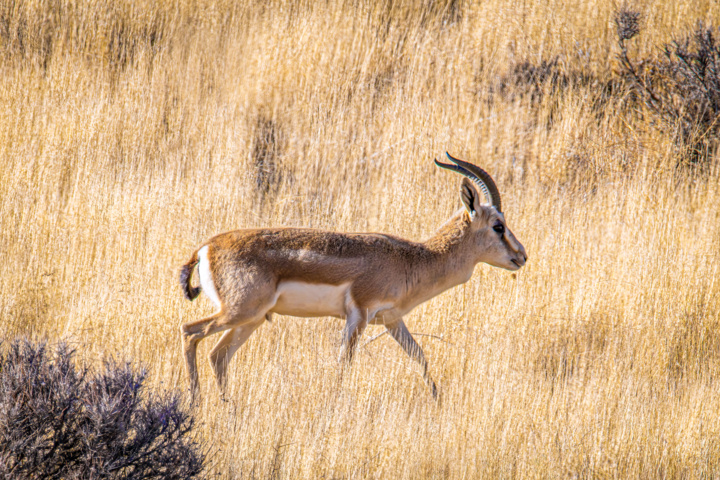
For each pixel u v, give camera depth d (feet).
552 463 60.49
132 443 48.55
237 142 138.92
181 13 173.99
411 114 142.10
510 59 156.35
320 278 72.90
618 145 133.18
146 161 133.59
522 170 134.62
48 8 170.60
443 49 160.45
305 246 72.79
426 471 58.85
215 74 158.92
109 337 79.46
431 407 70.54
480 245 80.79
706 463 61.72
